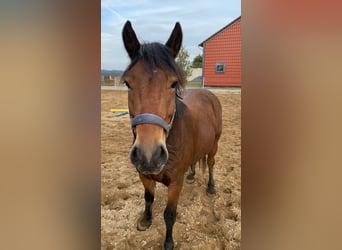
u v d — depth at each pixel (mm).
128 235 1877
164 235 1894
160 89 1316
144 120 1275
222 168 3018
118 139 4195
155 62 1347
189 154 1765
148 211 1946
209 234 1923
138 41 1521
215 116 2527
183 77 1495
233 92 7074
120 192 2471
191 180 2701
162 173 1596
